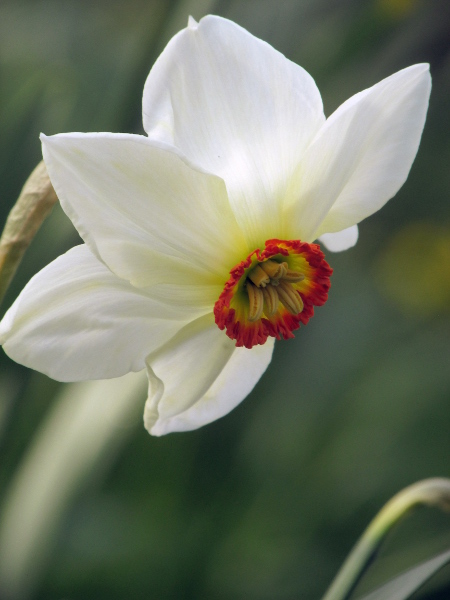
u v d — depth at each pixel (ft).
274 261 0.84
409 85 0.81
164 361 0.83
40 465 1.02
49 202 0.82
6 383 1.07
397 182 0.82
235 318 0.83
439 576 0.94
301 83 0.81
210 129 0.80
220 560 1.47
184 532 1.44
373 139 0.82
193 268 0.82
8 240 0.82
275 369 1.55
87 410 1.04
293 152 0.81
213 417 0.85
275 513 1.69
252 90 0.80
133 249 0.80
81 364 0.81
